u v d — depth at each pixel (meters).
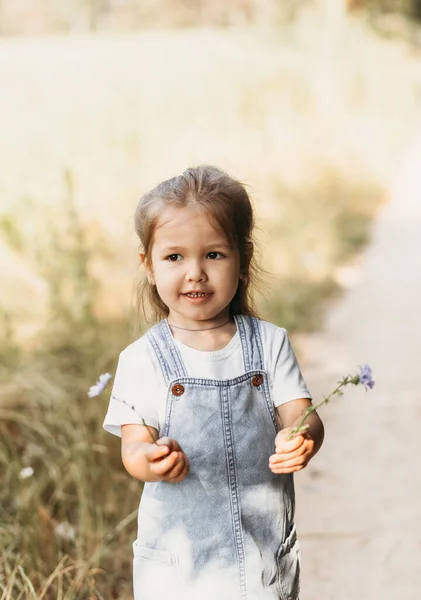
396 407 5.98
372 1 30.94
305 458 2.65
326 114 18.78
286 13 28.44
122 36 25.77
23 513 4.11
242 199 2.80
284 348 2.85
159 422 2.76
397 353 7.18
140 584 2.78
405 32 30.11
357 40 25.41
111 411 2.79
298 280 9.14
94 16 32.28
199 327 2.81
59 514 4.39
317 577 4.03
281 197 12.28
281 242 10.05
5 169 9.55
